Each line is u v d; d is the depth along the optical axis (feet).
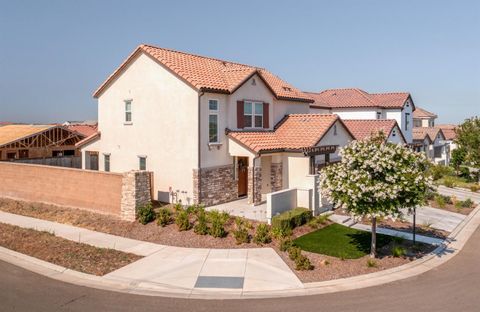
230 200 71.31
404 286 36.94
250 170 67.51
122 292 35.19
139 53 71.46
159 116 69.51
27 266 41.68
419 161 43.04
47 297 33.88
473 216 71.87
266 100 79.05
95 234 53.16
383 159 40.37
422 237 54.75
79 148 83.51
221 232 49.93
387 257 45.11
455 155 132.98
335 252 46.03
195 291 35.45
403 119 131.03
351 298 34.04
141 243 49.14
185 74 65.77
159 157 69.92
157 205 66.59
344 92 140.77
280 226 51.80
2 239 50.62
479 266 43.39
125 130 74.95
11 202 73.41
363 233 54.65
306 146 71.67
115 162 76.95
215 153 68.08
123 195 58.13
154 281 37.58
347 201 41.75
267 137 74.59
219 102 68.74
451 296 34.53
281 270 40.45
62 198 68.13
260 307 32.14
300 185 71.87
